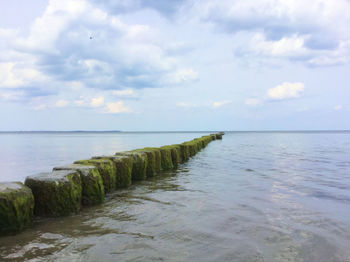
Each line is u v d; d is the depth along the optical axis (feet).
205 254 11.69
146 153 31.96
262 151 76.33
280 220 16.49
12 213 13.46
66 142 166.30
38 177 16.35
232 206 19.48
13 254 11.25
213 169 39.37
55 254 11.35
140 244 12.55
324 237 13.84
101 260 10.93
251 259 11.33
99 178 19.79
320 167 42.14
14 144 140.36
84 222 15.44
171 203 20.13
